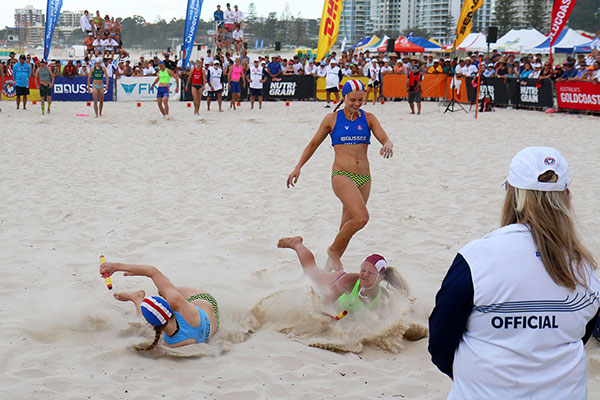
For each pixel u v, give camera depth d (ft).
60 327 13.55
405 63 84.48
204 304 13.30
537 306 5.89
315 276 15.05
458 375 6.24
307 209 24.98
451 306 6.00
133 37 536.83
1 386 10.77
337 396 10.88
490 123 56.80
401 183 30.30
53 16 88.38
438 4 540.11
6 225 21.85
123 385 10.98
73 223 22.39
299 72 88.58
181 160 35.94
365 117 16.83
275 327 13.71
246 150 39.96
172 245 20.07
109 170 32.63
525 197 6.08
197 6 86.89
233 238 20.94
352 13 576.61
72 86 77.61
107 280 13.35
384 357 12.84
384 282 14.48
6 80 75.41
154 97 80.28
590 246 20.03
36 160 35.14
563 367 6.00
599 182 30.37
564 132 49.65
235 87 67.97
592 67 63.26
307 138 46.09
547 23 400.47
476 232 21.98
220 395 10.75
